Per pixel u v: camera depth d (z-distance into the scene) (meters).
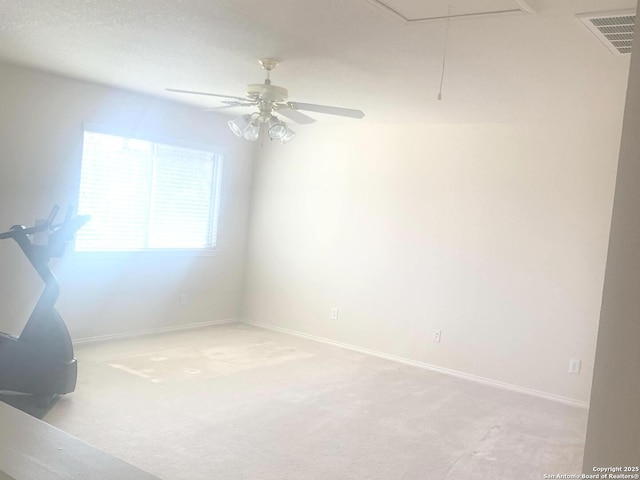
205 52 3.64
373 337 5.80
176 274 6.08
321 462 3.24
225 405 4.01
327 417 3.95
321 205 6.20
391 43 3.09
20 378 3.64
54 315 3.78
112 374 4.47
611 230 1.15
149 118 5.56
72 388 3.82
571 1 2.33
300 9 2.71
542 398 4.80
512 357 5.00
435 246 5.43
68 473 0.92
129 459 3.09
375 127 5.81
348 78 3.94
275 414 3.92
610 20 2.52
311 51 3.39
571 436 3.93
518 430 3.99
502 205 5.06
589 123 4.64
